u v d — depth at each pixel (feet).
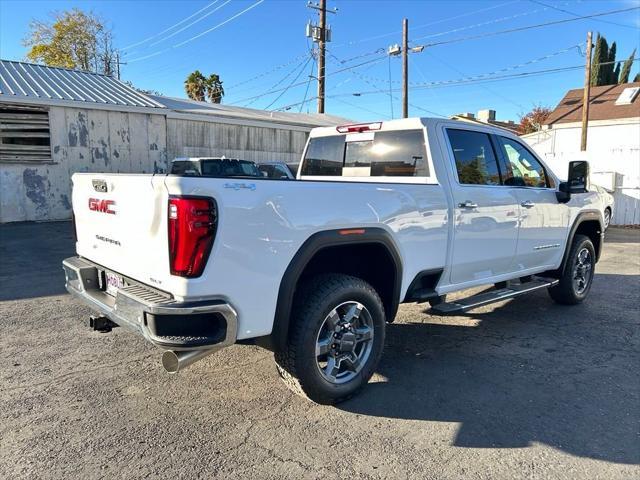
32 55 147.64
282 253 9.73
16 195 44.19
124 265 10.28
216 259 8.84
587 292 20.40
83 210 12.05
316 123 66.64
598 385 12.48
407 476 8.71
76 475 8.57
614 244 39.63
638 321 17.94
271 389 12.03
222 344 9.06
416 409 11.14
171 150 52.75
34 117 44.06
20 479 8.45
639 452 9.52
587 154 58.23
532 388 12.28
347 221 10.80
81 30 148.46
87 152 47.06
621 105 94.58
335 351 11.19
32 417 10.49
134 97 52.21
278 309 9.82
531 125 151.64
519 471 8.89
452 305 13.98
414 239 12.51
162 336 8.73
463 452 9.47
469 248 14.23
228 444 9.61
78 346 14.58
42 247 31.94
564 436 10.06
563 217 18.16
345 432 10.13
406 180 14.16
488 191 14.71
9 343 14.79
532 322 17.75
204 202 8.64
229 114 58.29
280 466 8.93
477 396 11.82
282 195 9.69
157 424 10.31
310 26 78.13
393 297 12.36
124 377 12.55
